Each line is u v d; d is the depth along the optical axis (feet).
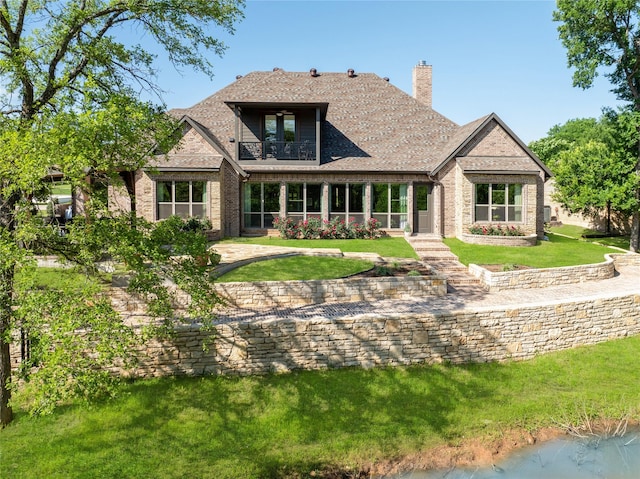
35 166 25.36
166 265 35.35
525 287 55.98
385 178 86.12
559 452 33.04
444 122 98.02
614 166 85.61
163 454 31.14
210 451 31.71
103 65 36.27
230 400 36.68
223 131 92.17
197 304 35.58
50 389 25.70
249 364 40.01
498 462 31.86
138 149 32.55
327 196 85.87
